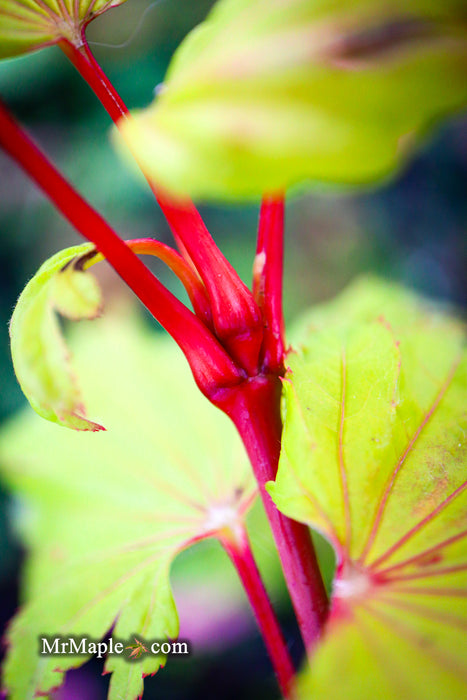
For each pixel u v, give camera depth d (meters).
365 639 0.09
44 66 0.26
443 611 0.09
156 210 0.30
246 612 0.24
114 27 0.25
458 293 0.38
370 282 0.16
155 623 0.11
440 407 0.10
